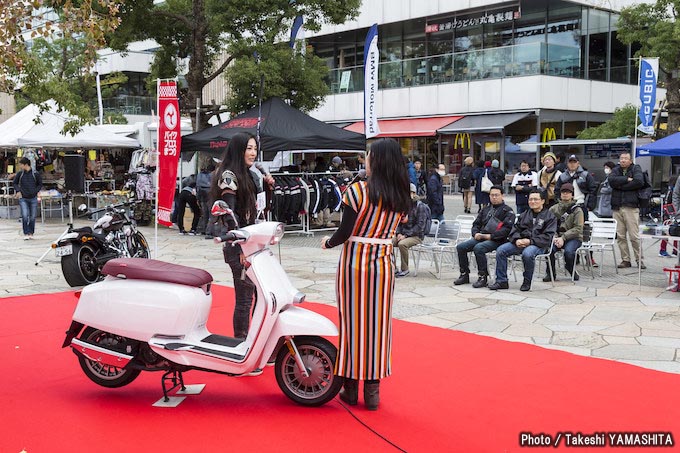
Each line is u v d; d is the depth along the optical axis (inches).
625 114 903.1
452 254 445.7
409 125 1105.4
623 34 829.2
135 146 780.0
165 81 409.1
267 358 177.0
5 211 771.4
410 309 306.2
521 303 319.3
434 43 1175.0
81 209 374.0
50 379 203.8
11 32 267.6
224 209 184.1
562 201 383.9
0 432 162.9
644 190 414.9
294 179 591.8
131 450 152.4
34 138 712.4
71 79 1299.2
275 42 715.4
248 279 190.4
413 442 156.7
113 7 283.0
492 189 361.7
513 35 1090.1
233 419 171.5
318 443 156.3
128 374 190.1
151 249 510.3
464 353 231.6
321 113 1242.6
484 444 155.7
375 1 1195.9
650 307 308.0
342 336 174.4
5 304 311.4
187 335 182.7
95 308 185.6
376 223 171.2
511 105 1008.9
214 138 583.8
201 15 703.7
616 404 180.9
